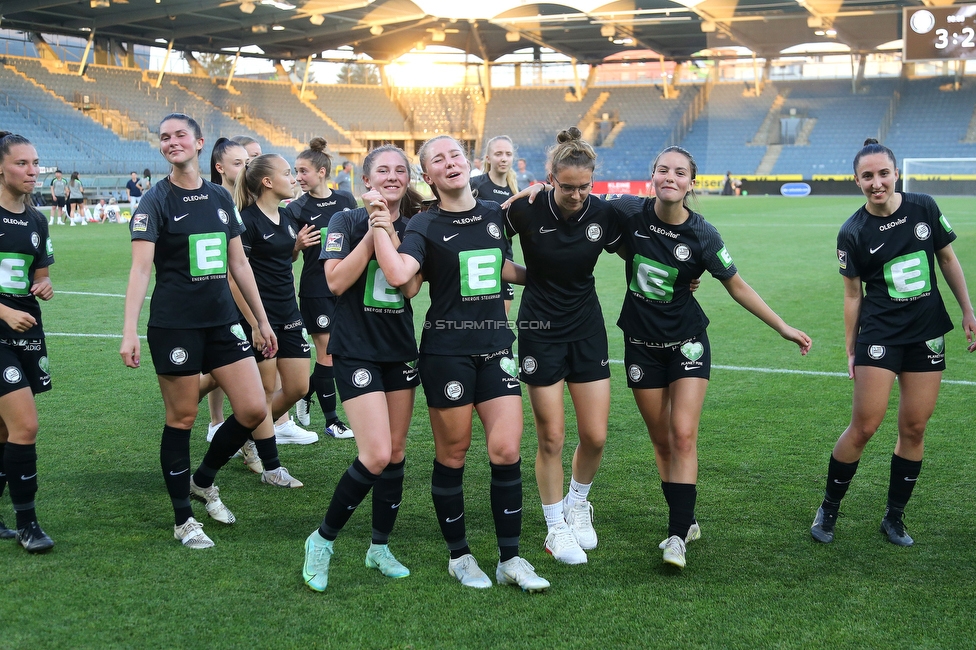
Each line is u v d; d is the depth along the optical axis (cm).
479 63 4694
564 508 395
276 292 491
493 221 341
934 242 374
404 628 296
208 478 400
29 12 3133
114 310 1007
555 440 364
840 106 4294
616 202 375
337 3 3253
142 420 568
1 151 371
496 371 338
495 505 334
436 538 383
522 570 329
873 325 373
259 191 483
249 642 286
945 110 4094
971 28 3022
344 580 337
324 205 552
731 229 2117
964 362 705
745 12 3703
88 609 308
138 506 418
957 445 500
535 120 4656
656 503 425
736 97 4494
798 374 683
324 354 551
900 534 372
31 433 365
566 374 368
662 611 309
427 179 341
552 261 352
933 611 308
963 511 406
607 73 4709
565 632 294
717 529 389
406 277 319
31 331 384
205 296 377
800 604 314
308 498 437
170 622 299
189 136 374
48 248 396
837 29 3844
